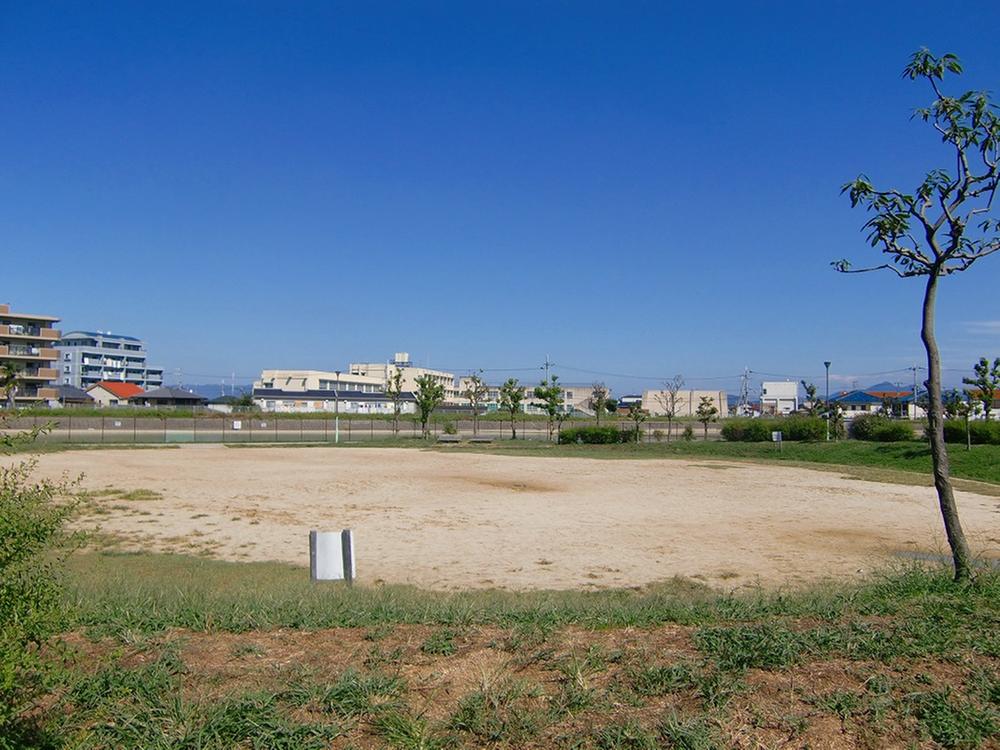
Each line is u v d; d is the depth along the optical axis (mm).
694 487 24750
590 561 12945
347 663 4637
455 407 106812
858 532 16297
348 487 23562
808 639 4930
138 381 120812
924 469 31047
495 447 43750
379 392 109062
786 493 23266
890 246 6895
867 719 3951
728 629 5129
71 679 4234
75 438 44656
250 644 5016
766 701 4102
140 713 3938
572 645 4938
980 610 5664
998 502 21453
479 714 3934
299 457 35219
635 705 4062
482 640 5070
